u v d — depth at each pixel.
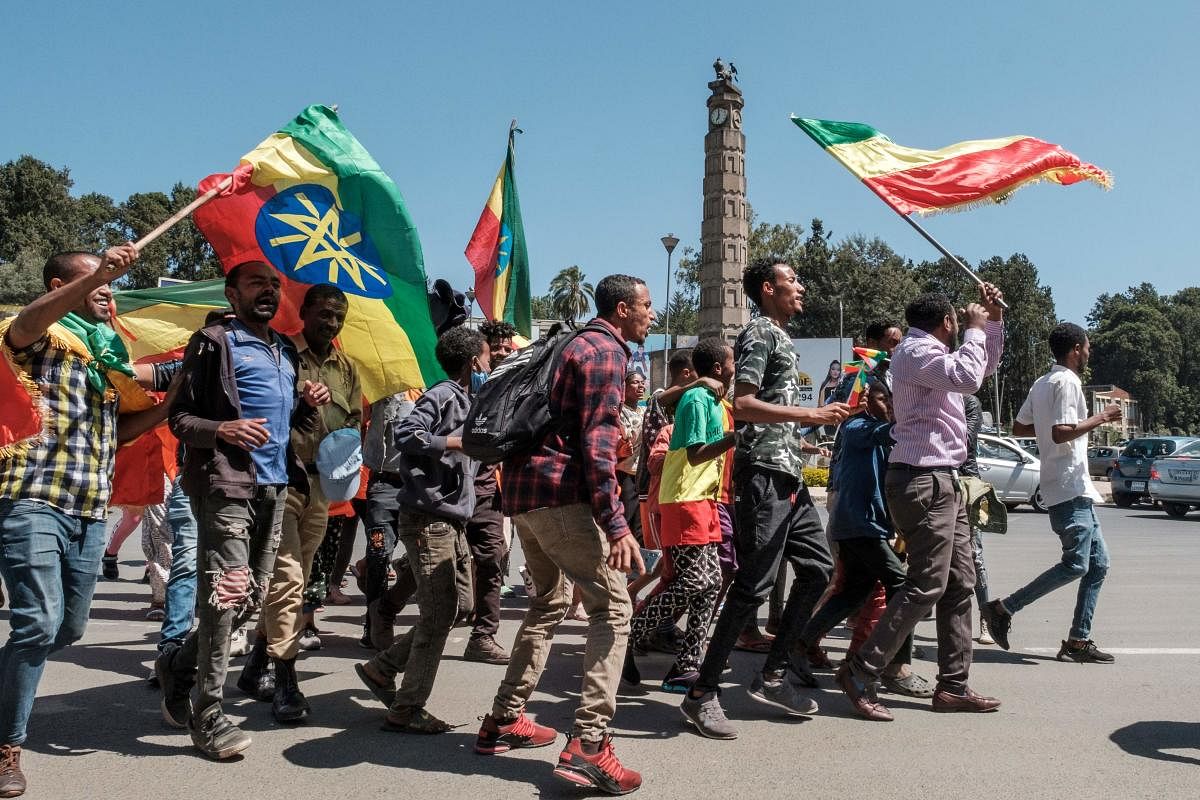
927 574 4.43
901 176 5.17
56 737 4.05
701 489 4.64
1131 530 15.93
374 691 4.36
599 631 3.56
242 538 3.81
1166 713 4.63
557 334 3.77
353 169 4.82
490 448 3.57
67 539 3.53
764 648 6.03
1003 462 19.64
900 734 4.28
